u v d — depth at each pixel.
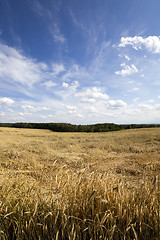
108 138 13.55
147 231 1.34
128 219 1.35
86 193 1.58
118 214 1.39
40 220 1.42
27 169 4.27
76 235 1.30
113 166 4.94
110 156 6.66
